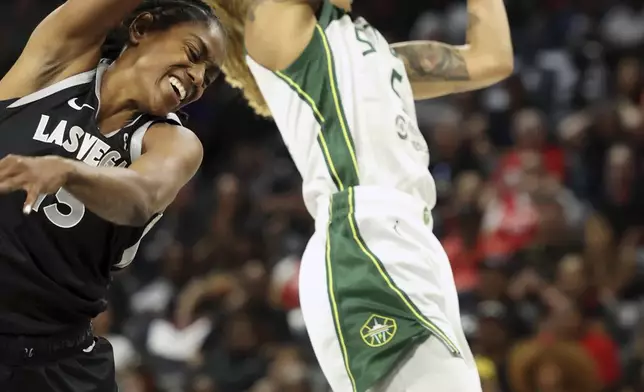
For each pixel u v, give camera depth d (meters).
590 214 10.73
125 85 3.72
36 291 3.57
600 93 13.21
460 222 10.40
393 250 4.12
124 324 10.26
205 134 14.07
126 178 3.18
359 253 4.12
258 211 11.85
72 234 3.58
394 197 4.22
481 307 8.66
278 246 11.06
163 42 3.76
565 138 11.75
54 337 3.66
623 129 11.80
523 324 8.67
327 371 4.15
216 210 12.05
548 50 14.15
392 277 4.07
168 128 3.71
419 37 14.70
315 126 4.36
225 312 9.88
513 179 10.70
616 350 8.65
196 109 14.20
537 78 13.41
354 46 4.48
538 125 11.56
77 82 3.72
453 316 4.17
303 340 9.49
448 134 11.78
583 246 9.95
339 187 4.29
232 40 4.75
